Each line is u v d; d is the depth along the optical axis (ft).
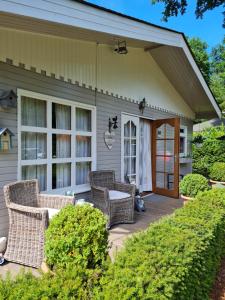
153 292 4.52
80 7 9.57
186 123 29.68
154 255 5.50
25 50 11.95
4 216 11.13
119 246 11.38
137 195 18.17
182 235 6.75
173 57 20.21
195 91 25.13
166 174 23.11
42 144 13.34
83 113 15.94
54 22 8.73
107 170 16.58
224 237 10.09
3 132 10.65
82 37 13.67
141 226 14.44
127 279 4.65
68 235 6.37
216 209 9.83
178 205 19.35
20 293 4.25
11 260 9.78
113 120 17.95
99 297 4.35
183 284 5.40
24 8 7.73
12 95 11.21
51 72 13.38
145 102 21.57
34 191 11.51
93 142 16.39
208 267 7.62
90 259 6.26
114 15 11.28
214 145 37.37
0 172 10.95
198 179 19.56
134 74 20.24
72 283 4.57
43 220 9.07
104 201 14.15
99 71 16.74
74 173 15.15
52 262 6.43
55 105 13.99
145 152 23.35
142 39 13.42
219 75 72.59
